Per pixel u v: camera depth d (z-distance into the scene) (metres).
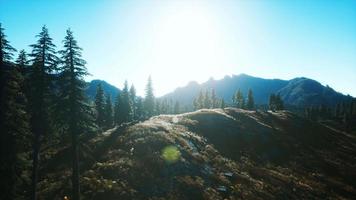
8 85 24.20
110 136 46.72
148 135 45.31
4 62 24.23
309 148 65.94
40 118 26.78
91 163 36.59
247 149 56.84
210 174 38.41
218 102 145.50
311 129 82.06
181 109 163.88
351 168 58.31
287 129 76.69
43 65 26.78
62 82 27.89
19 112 24.75
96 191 29.50
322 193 43.88
